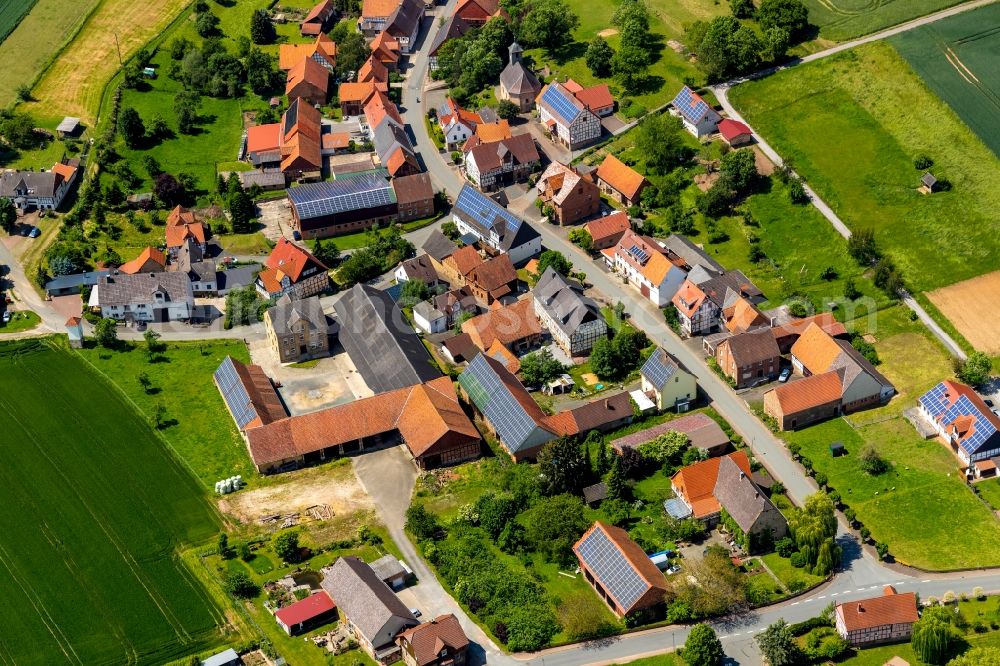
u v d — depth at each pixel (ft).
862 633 612.29
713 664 599.98
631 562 639.35
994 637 612.70
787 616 634.43
